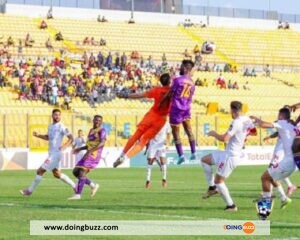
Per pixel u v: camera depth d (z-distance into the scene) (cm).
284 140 1712
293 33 8094
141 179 3388
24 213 1686
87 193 2392
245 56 7388
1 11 6900
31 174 3903
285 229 1439
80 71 5916
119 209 1802
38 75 5453
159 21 7612
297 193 2450
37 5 7006
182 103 1664
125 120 4869
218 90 6362
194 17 7844
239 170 4356
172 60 6869
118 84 5803
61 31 6706
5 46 6053
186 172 4119
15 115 4528
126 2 7512
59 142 2150
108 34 6938
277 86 6831
